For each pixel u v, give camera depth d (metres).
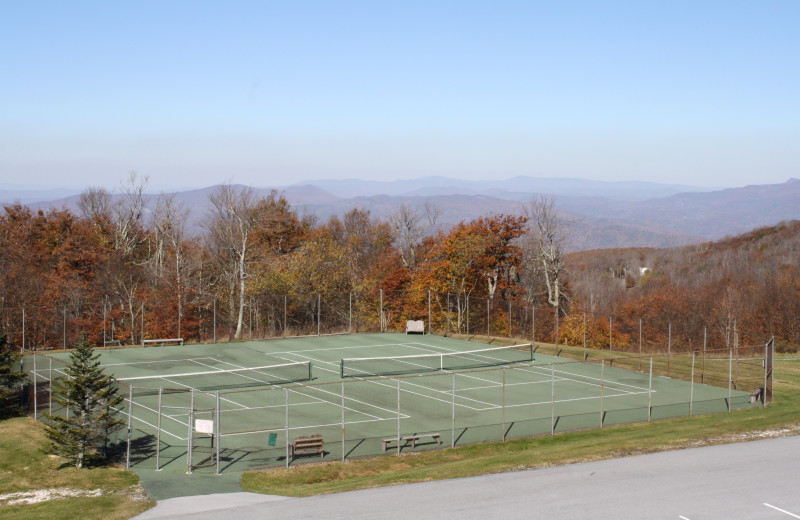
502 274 87.94
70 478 27.30
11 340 63.06
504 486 23.72
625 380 48.25
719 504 21.34
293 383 46.12
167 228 97.94
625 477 24.34
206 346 61.84
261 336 69.25
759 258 131.38
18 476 27.86
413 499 22.55
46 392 41.38
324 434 33.62
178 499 24.09
